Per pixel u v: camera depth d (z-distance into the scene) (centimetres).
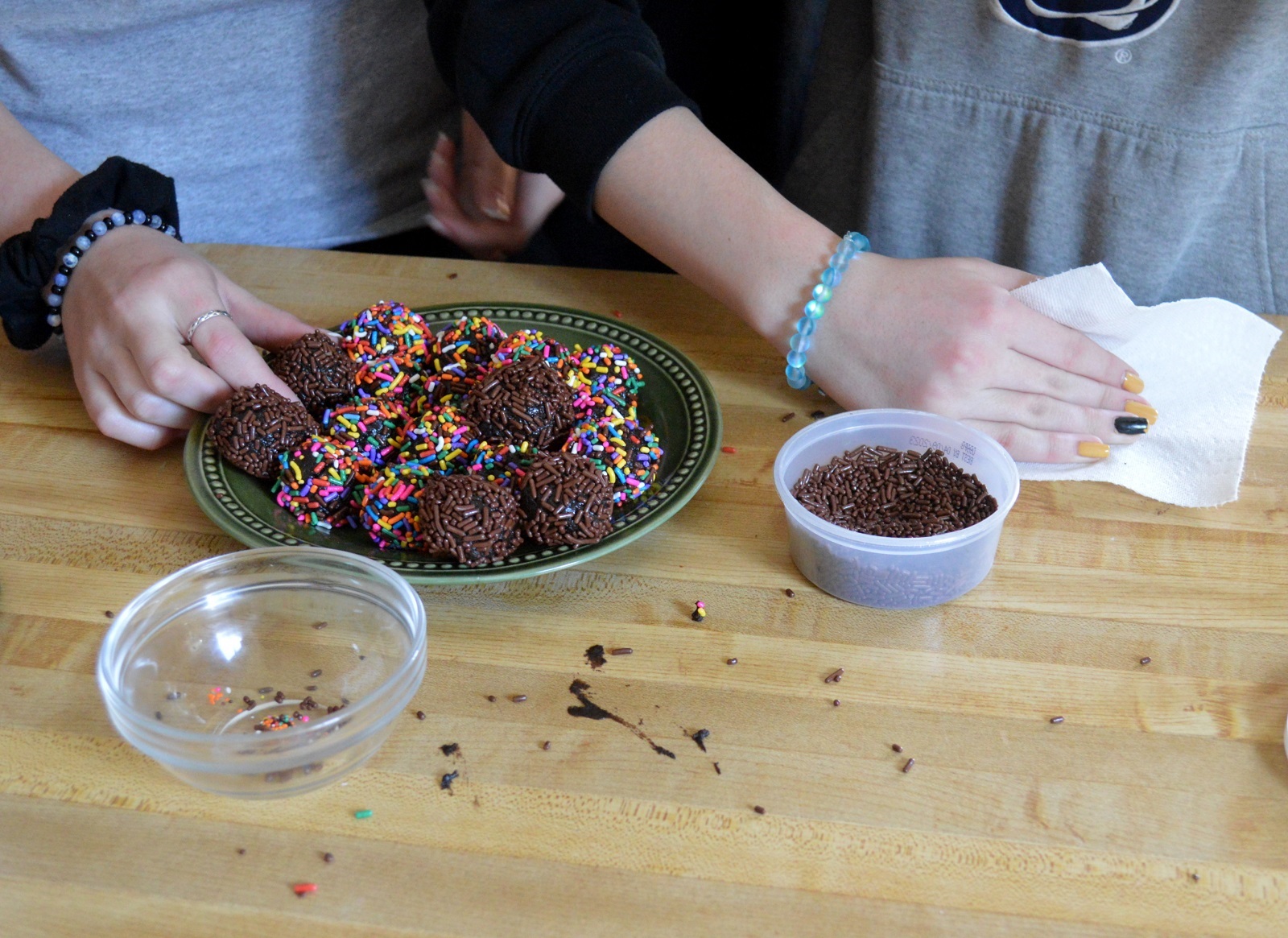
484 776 82
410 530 91
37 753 83
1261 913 76
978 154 118
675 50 145
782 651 88
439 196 130
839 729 84
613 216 106
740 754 83
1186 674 85
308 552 88
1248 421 95
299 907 77
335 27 128
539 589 91
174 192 110
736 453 100
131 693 84
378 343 104
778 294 101
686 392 100
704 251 103
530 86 103
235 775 79
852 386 100
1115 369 97
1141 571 91
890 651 87
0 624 90
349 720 79
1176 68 108
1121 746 82
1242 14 104
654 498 93
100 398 100
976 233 122
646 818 80
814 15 134
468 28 104
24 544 94
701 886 78
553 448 97
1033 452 97
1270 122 109
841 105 125
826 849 79
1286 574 91
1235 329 97
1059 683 85
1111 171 113
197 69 124
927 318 97
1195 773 81
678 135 103
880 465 96
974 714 84
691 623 89
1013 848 78
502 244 129
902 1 113
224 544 94
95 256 104
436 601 91
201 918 77
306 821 80
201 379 98
